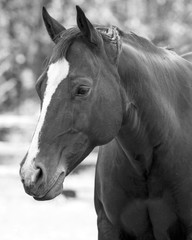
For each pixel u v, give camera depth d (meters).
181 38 31.30
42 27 35.72
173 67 7.12
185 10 33.84
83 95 5.94
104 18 33.38
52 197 5.82
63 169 5.95
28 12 35.72
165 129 6.68
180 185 6.80
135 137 6.57
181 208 6.86
